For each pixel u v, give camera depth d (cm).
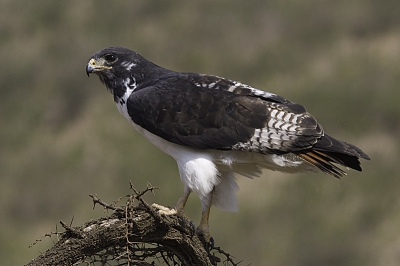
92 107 2344
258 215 1592
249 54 2456
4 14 2984
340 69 2198
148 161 1828
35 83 2564
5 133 2248
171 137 719
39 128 2298
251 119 711
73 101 2398
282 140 702
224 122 712
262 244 1538
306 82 2161
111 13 2850
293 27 2538
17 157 2112
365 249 1527
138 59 782
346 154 701
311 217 1580
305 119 707
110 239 597
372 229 1568
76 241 590
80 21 2881
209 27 2620
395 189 1636
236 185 744
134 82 774
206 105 719
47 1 2997
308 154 705
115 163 1909
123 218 606
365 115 1977
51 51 2711
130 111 745
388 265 1498
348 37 2430
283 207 1600
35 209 1894
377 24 2467
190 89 732
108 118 2170
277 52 2398
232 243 1538
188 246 632
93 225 600
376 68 2162
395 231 1538
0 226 1853
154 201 1705
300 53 2389
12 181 1991
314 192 1620
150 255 634
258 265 1527
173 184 1723
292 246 1537
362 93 2033
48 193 1925
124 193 1816
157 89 741
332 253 1533
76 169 1952
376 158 1784
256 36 2536
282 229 1560
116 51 777
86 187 1895
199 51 2528
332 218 1577
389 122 1952
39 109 2395
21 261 1706
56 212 1892
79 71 2538
